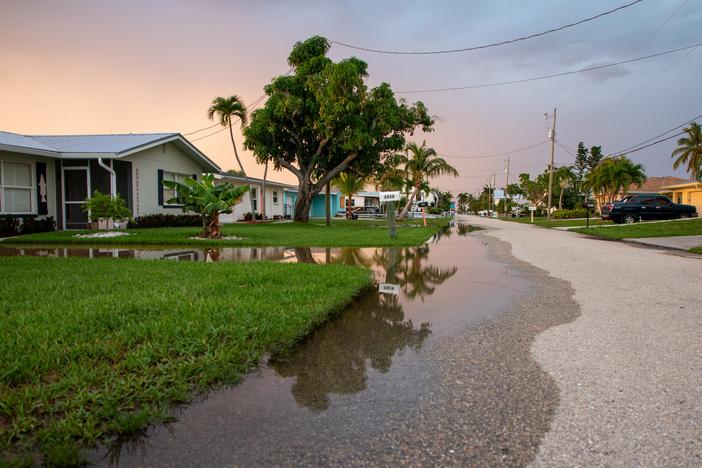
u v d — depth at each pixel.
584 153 79.81
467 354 3.96
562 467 2.28
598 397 3.07
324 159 28.66
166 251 11.67
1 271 7.32
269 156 28.08
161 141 19.48
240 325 4.24
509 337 4.45
